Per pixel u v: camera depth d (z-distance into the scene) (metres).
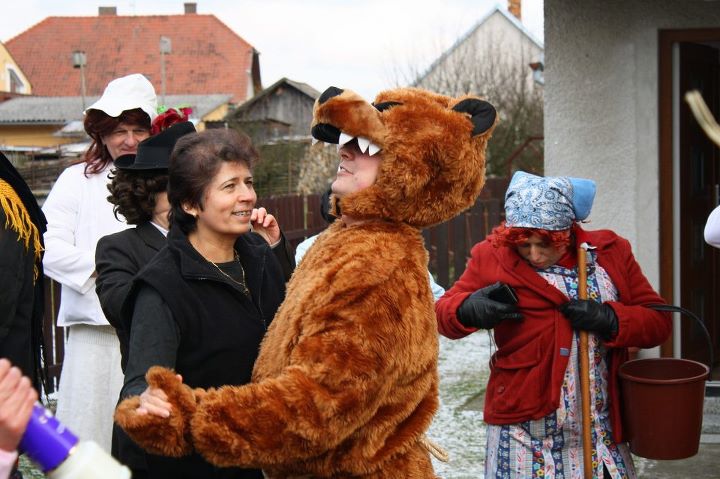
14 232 3.14
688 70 5.70
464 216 10.44
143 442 2.12
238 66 47.34
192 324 2.47
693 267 5.95
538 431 3.23
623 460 3.29
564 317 3.21
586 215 3.22
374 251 2.28
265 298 2.68
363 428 2.26
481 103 2.49
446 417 5.84
